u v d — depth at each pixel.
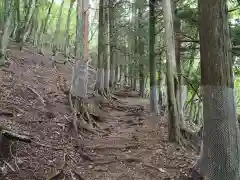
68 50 24.16
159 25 17.03
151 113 13.52
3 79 10.48
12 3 13.30
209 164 4.99
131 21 21.98
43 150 6.43
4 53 12.52
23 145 6.19
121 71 28.84
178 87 9.29
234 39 8.46
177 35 10.29
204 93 4.93
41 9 23.97
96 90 15.45
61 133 7.80
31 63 15.17
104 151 7.48
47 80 12.98
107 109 13.20
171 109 9.05
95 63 31.20
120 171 6.41
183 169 6.73
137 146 8.12
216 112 4.80
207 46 4.82
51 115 8.69
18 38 18.41
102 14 16.56
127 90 23.45
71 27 31.47
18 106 8.47
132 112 13.52
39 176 5.44
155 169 6.61
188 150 8.50
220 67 4.75
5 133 5.85
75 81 10.18
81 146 7.43
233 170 4.81
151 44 14.05
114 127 10.48
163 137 9.44
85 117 9.74
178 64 10.23
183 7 10.83
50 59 18.23
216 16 4.78
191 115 17.69
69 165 6.21
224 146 4.81
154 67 13.95
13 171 5.31
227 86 4.78
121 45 24.02
